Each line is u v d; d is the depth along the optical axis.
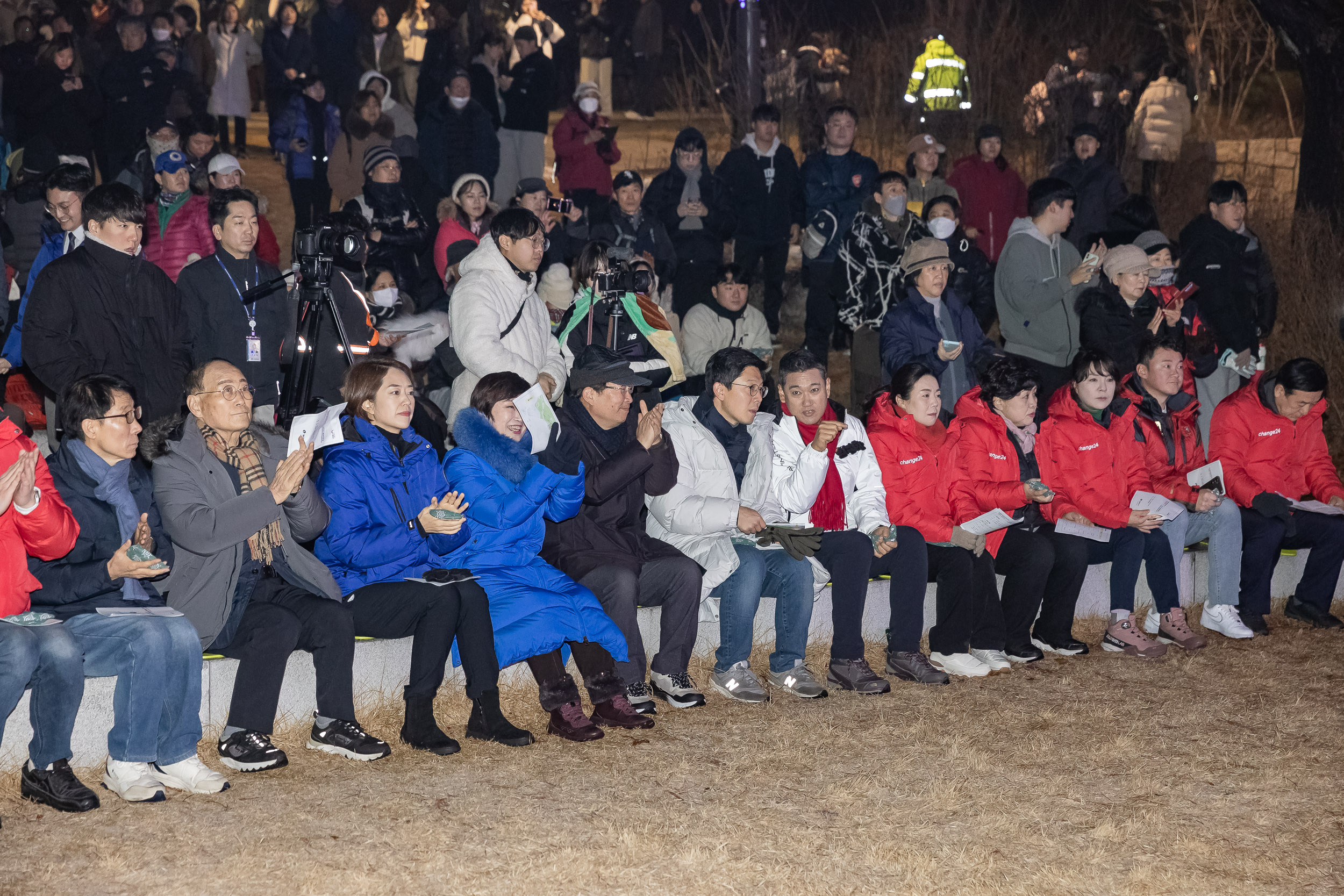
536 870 3.69
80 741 4.32
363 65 12.98
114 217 5.20
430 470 4.98
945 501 6.08
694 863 3.76
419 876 3.63
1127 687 5.79
